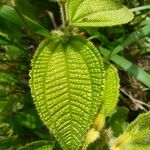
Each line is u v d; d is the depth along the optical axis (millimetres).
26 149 197
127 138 163
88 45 167
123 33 285
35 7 284
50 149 200
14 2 249
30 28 261
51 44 169
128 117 268
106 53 264
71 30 177
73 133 159
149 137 163
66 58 165
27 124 241
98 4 178
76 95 161
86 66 163
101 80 161
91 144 191
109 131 186
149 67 289
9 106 247
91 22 175
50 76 162
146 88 272
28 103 250
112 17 175
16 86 258
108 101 183
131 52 287
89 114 159
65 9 186
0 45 269
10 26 268
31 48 276
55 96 161
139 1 286
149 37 284
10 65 265
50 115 160
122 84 277
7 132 245
